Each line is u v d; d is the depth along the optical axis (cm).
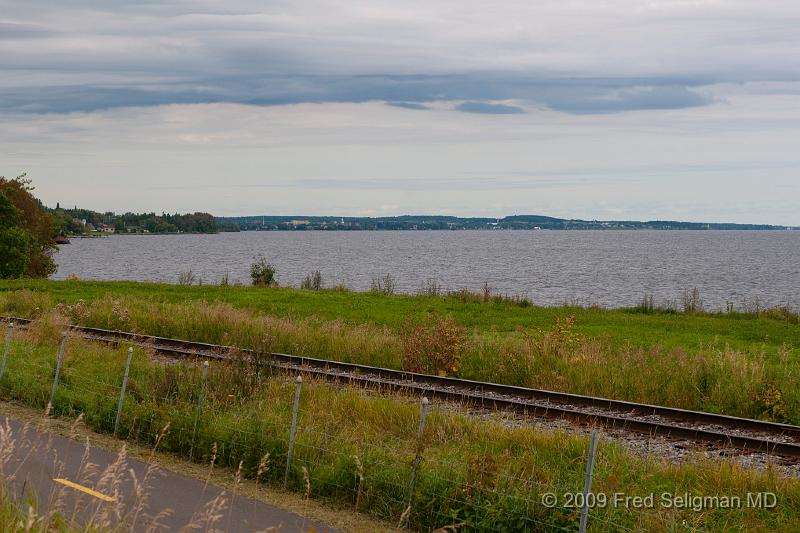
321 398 1469
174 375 1528
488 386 1733
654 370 1819
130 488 1042
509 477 987
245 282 7862
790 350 2394
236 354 1647
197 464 1209
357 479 1055
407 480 1025
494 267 10625
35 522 685
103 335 2430
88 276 8938
